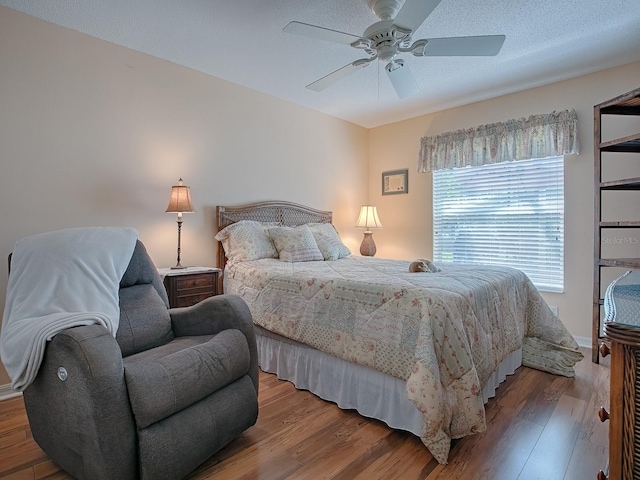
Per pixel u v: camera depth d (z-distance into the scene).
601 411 0.97
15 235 2.31
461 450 1.70
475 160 3.89
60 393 1.38
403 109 4.20
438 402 1.57
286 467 1.59
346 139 4.65
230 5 2.24
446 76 3.29
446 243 4.23
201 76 3.22
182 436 1.42
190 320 1.98
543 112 3.50
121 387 1.31
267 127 3.75
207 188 3.29
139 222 2.87
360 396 2.01
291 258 3.13
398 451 1.70
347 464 1.61
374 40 2.01
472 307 1.93
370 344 1.92
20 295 1.60
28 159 2.36
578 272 3.32
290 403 2.17
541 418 1.97
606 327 0.75
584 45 2.75
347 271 2.59
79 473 1.38
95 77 2.63
